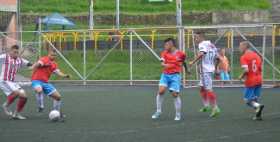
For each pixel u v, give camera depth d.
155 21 73.81
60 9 80.25
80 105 28.12
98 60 48.16
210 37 46.94
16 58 22.84
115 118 22.67
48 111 25.56
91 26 62.16
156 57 43.91
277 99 30.66
